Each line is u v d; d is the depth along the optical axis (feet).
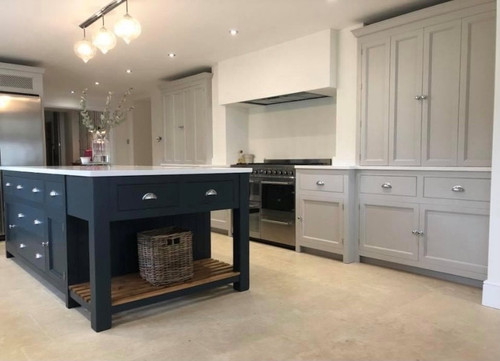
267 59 14.38
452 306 8.22
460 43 9.51
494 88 8.25
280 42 13.74
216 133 17.44
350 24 11.96
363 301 8.53
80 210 7.37
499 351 6.26
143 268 8.49
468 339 6.68
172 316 7.71
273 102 16.12
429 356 6.10
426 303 8.39
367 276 10.40
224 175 8.68
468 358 6.04
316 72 12.75
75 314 7.84
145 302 7.58
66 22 11.62
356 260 11.92
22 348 6.39
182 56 15.57
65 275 8.18
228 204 8.80
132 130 26.45
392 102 10.89
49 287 9.53
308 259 12.25
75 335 6.88
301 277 10.30
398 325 7.27
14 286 9.61
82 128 33.35
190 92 18.20
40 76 16.43
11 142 15.58
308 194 12.82
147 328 7.16
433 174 10.03
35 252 9.81
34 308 8.16
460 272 9.64
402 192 10.69
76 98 25.36
